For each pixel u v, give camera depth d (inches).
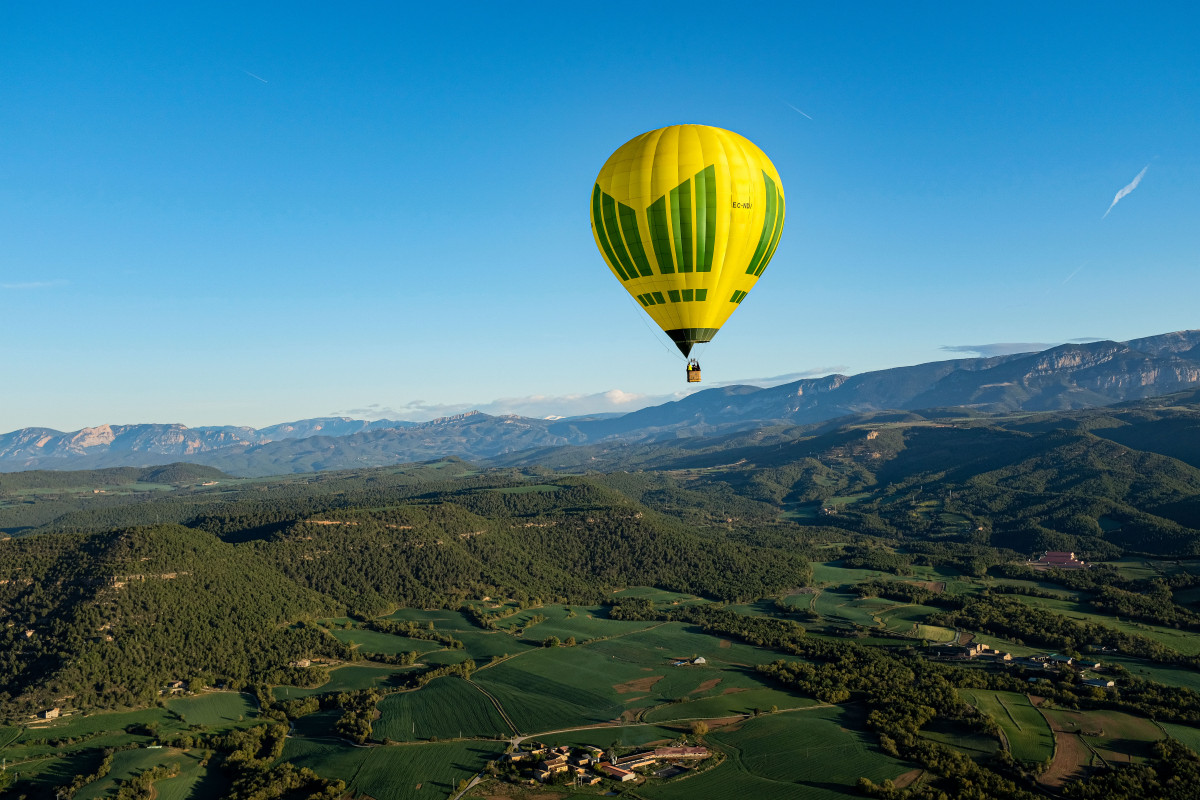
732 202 4023.1
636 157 4087.1
